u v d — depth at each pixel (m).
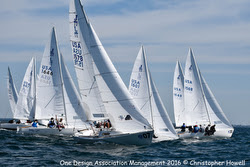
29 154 44.25
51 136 65.88
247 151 53.12
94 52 51.31
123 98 50.09
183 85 82.81
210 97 77.44
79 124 68.38
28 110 88.81
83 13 55.66
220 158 45.69
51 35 71.75
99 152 45.97
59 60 71.38
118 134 49.84
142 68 63.72
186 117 78.56
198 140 69.56
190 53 78.44
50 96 71.56
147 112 62.66
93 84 55.91
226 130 75.12
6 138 60.53
